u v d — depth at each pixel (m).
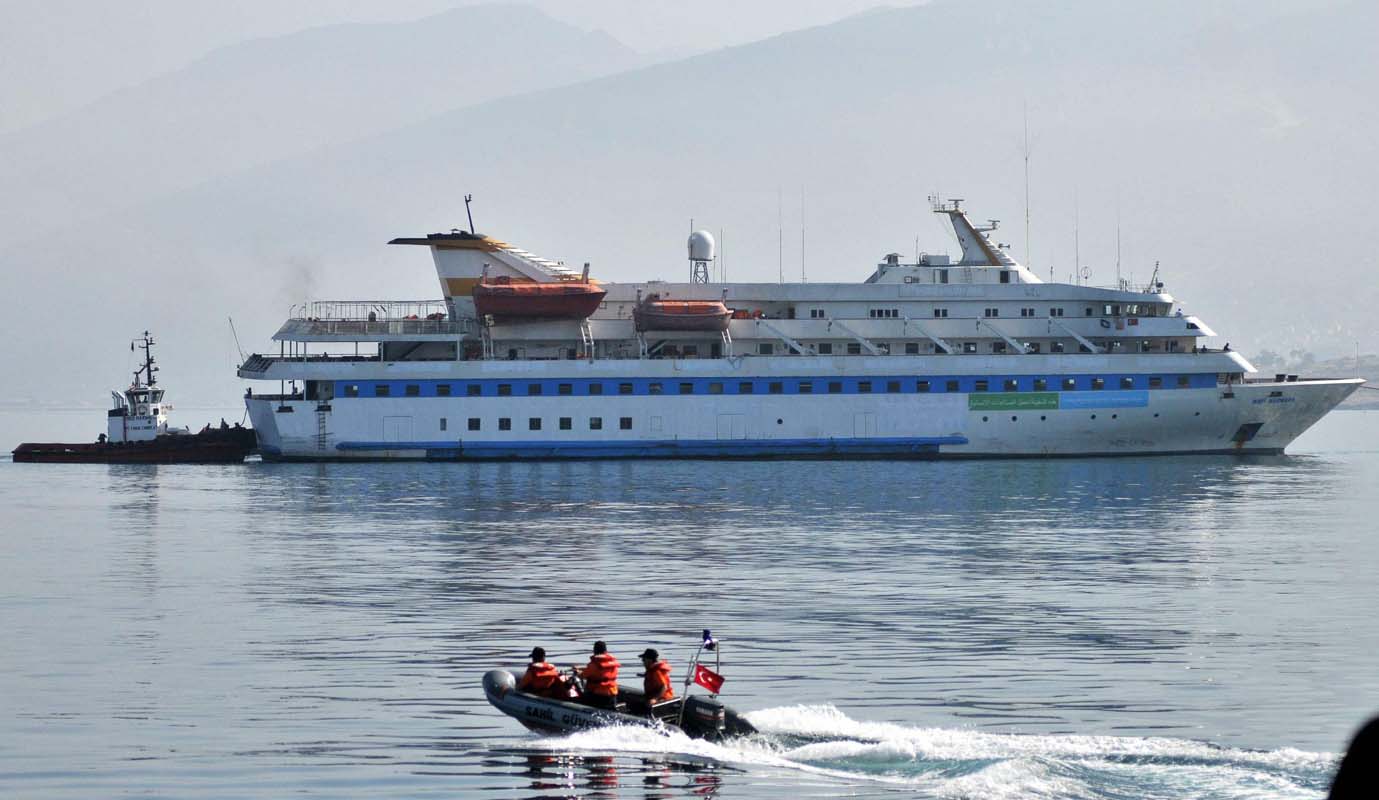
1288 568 121.69
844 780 64.50
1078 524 152.12
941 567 122.25
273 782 64.38
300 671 83.69
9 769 65.94
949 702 77.06
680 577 116.88
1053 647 89.94
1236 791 62.00
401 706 76.31
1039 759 66.31
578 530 146.88
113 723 73.06
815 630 95.19
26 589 111.81
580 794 62.97
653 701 72.69
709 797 62.62
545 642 91.56
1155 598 107.25
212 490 194.50
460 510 164.75
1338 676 82.31
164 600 106.75
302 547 135.25
